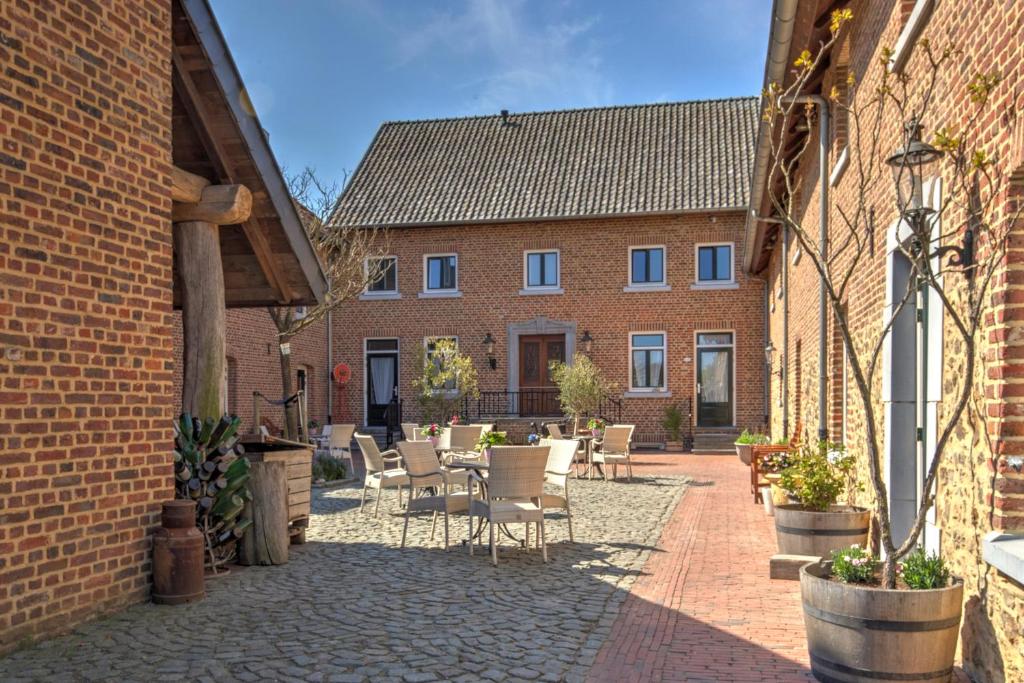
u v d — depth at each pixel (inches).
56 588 203.8
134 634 204.7
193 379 288.5
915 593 162.2
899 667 162.9
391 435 907.4
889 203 262.2
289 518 323.9
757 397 884.6
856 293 327.6
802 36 338.6
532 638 206.1
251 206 301.4
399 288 956.6
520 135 1047.0
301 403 594.9
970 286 180.7
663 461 753.0
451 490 473.1
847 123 372.5
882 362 262.7
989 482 167.3
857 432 319.9
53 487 203.5
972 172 170.2
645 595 252.5
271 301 371.6
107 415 221.1
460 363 871.7
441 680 175.3
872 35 295.4
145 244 236.5
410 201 967.6
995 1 165.6
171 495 245.6
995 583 163.0
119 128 228.1
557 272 929.5
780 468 394.6
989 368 167.2
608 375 914.1
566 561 303.9
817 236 451.8
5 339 191.9
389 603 238.8
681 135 994.7
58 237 207.2
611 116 1050.1
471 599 245.0
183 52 274.1
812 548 276.5
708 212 887.7
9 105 194.4
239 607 232.4
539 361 938.1
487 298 938.7
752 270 856.3
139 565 231.9
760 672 182.9
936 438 214.2
